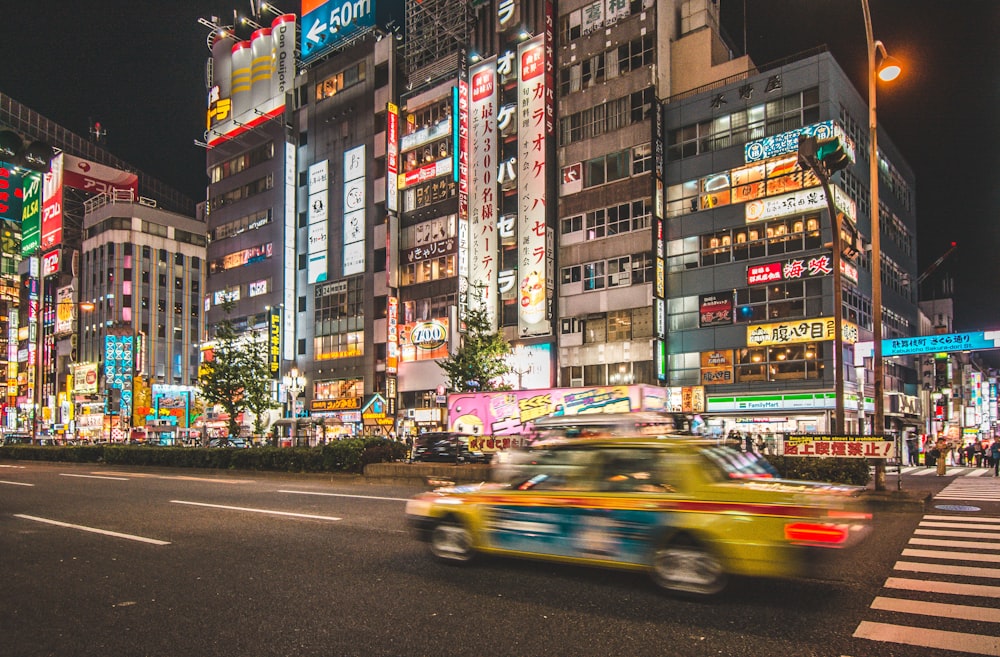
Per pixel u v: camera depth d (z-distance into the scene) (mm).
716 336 35594
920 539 9930
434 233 47219
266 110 60844
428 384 46281
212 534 10258
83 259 85688
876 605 6242
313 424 44156
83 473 24547
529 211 41469
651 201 37500
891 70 16625
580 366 39500
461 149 45656
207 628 5703
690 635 5383
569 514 7152
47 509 13484
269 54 62062
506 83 44188
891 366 41406
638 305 37500
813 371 32469
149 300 82562
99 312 80938
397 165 49812
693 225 37031
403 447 21953
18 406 89125
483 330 33875
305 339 55281
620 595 6562
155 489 17547
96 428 66938
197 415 57000
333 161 54906
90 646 5293
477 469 18125
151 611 6227
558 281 41094
